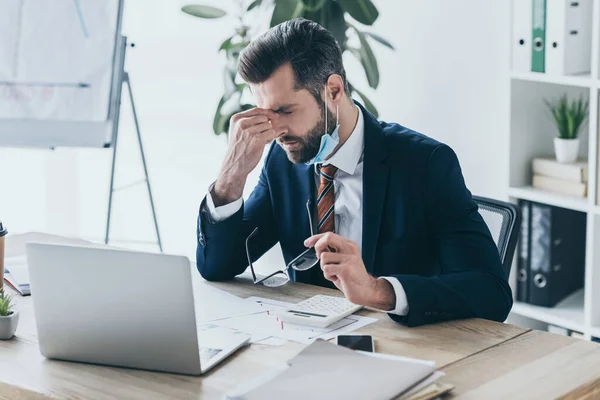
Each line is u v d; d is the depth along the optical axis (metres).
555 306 3.28
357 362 1.52
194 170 4.79
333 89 2.10
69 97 3.69
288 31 2.07
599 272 3.08
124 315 1.62
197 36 4.67
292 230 2.29
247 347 1.73
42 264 1.64
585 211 3.07
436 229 2.13
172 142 4.82
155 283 1.57
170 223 4.81
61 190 4.64
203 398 1.51
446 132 3.77
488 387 1.53
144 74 4.81
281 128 2.12
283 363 1.61
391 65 3.92
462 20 3.63
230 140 2.17
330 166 2.22
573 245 3.33
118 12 3.70
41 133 3.72
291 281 2.19
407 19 3.82
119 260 1.58
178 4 4.67
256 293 2.10
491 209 2.32
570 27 3.06
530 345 1.73
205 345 1.71
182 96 4.77
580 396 1.53
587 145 3.39
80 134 3.70
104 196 4.98
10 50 3.72
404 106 3.90
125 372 1.64
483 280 1.97
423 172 2.14
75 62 3.69
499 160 3.60
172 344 1.60
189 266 1.54
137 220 4.85
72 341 1.68
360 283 1.81
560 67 3.07
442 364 1.63
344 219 2.25
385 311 1.86
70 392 1.55
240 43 3.69
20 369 1.67
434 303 1.85
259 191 2.37
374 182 2.16
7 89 3.71
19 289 2.14
